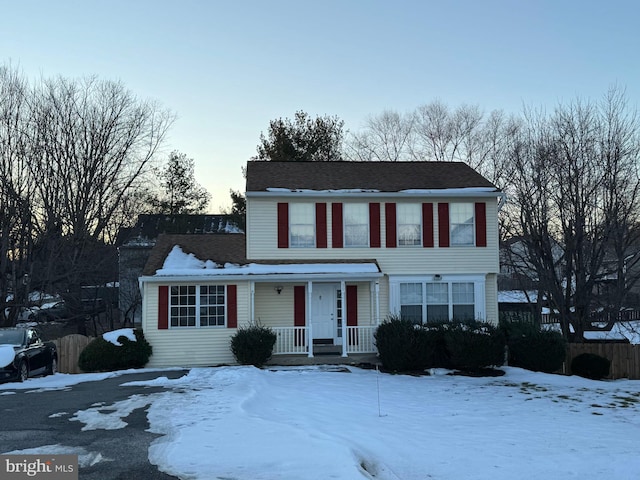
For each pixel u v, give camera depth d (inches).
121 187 1446.9
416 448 343.3
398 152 1720.0
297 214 847.7
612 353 872.3
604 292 1240.8
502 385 654.5
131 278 1529.3
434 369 744.3
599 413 496.4
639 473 310.0
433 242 853.8
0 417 409.1
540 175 1139.9
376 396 541.0
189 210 1956.2
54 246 1173.7
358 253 845.8
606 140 1046.4
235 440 330.0
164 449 314.3
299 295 845.8
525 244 1213.7
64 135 1288.1
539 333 791.7
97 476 270.7
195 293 799.1
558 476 303.4
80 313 1371.8
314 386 587.2
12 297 1184.8
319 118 1513.3
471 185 876.0
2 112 1151.6
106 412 424.5
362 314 851.4
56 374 719.1
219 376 626.8
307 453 303.6
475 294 852.0
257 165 957.2
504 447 357.1
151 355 780.6
